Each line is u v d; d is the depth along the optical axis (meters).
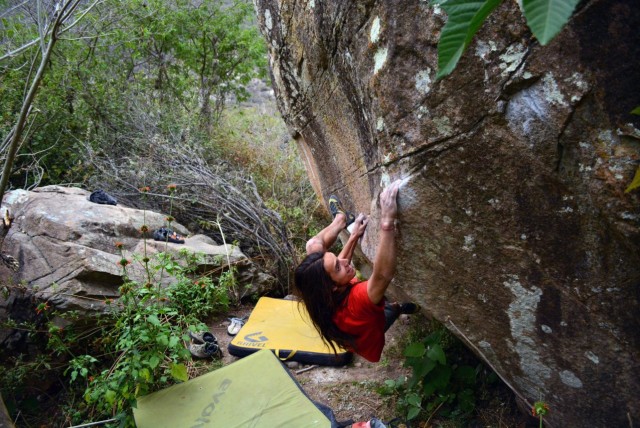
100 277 3.92
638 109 1.50
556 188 1.90
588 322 2.03
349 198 3.40
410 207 2.27
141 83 8.03
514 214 2.04
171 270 3.60
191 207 5.79
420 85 2.08
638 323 1.90
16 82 6.10
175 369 3.25
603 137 1.73
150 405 3.18
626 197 1.72
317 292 2.67
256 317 4.32
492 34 1.86
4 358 3.85
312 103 3.34
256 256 5.27
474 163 2.04
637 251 1.78
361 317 2.63
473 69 1.93
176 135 6.62
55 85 6.33
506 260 2.15
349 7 2.37
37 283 3.89
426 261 2.38
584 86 1.71
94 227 4.34
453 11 1.09
